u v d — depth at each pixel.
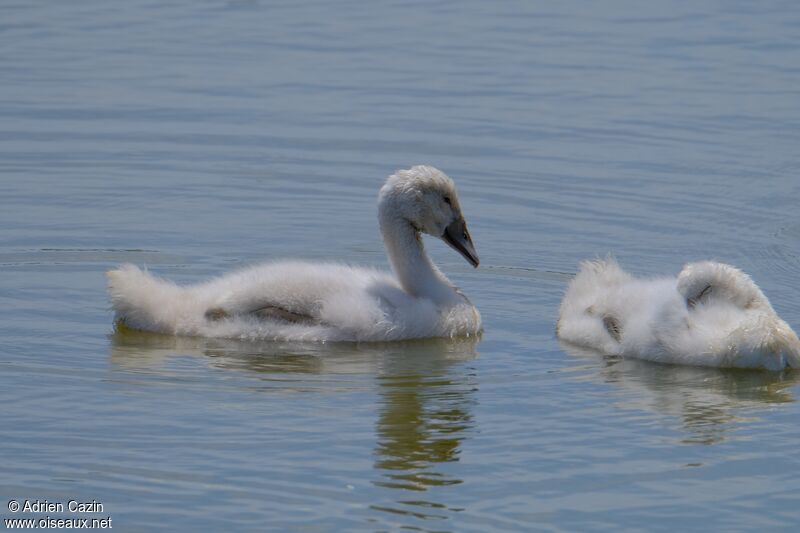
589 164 21.45
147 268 17.53
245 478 11.70
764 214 19.59
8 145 22.02
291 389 13.71
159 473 11.78
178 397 13.41
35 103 23.91
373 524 10.98
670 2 29.81
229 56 26.52
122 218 19.27
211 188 20.50
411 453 12.22
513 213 19.67
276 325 15.09
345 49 26.95
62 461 11.97
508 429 12.82
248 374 14.11
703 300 14.80
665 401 13.58
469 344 15.29
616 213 19.64
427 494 11.49
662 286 15.28
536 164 21.47
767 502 11.45
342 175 21.05
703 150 21.94
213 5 30.05
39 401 13.23
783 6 29.23
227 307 15.21
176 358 14.54
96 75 25.38
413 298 15.55
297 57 26.48
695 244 18.56
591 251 18.34
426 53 26.69
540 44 27.20
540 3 30.12
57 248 18.03
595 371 14.45
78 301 16.22
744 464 12.12
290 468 11.90
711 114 23.41
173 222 19.17
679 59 26.23
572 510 11.27
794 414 13.25
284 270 15.61
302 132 22.78
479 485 11.67
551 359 14.84
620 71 25.58
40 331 15.21
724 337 14.38
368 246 18.56
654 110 23.66
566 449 12.41
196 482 11.63
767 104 23.81
